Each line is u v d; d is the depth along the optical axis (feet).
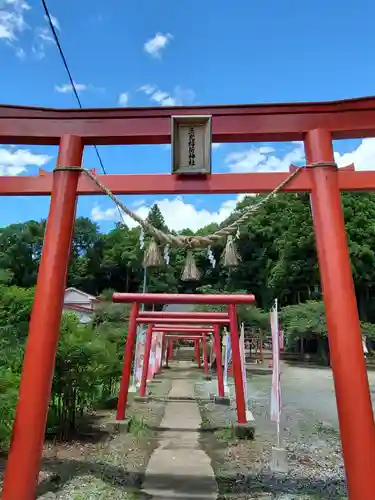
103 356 31.12
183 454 27.07
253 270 123.34
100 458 25.29
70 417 30.50
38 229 156.35
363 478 13.00
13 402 20.58
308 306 90.63
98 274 163.63
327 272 15.01
